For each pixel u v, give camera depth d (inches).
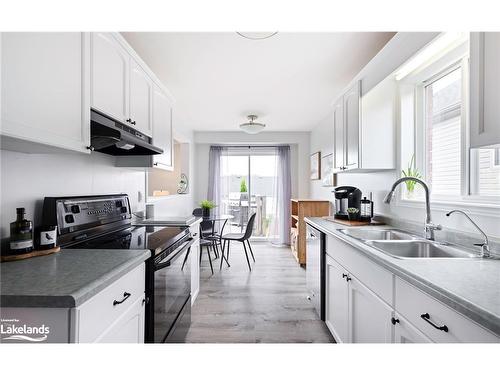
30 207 52.4
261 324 89.7
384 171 94.2
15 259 43.5
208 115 169.3
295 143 220.8
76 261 43.3
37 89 39.2
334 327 78.6
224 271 147.2
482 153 59.4
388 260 45.4
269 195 228.5
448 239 60.6
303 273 143.8
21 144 41.6
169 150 103.4
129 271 43.8
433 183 77.9
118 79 63.0
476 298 30.1
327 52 90.1
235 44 85.0
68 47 45.7
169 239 63.4
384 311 48.4
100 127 58.0
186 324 81.1
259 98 137.3
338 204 113.2
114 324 39.6
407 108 83.0
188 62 97.4
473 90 40.3
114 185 87.7
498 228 49.2
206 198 225.1
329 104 146.5
